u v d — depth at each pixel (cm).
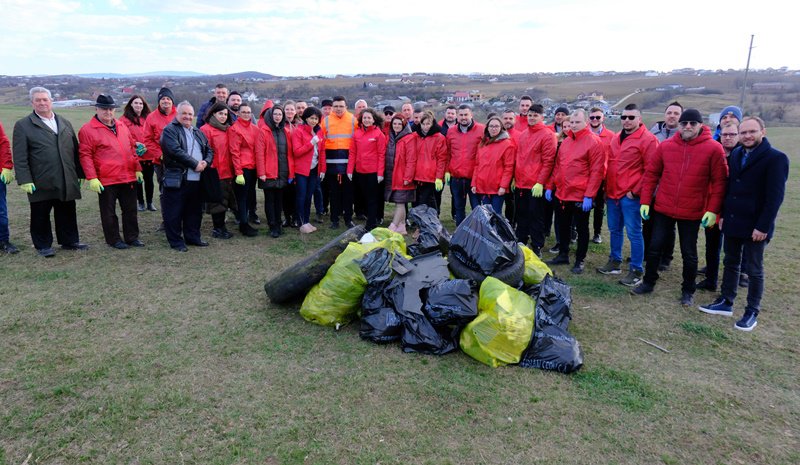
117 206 986
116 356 399
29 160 602
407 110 844
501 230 495
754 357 421
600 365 403
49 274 570
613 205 606
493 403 347
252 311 490
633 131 578
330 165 790
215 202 694
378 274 450
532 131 648
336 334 446
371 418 328
